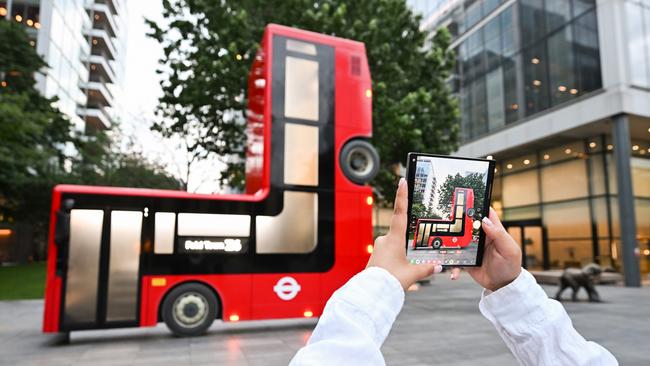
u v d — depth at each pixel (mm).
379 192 16016
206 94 14359
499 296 981
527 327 949
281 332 9008
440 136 14977
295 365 706
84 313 7688
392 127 13406
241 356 6938
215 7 13852
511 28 24344
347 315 747
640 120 19312
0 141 17391
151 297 8078
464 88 28109
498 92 25125
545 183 24203
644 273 20781
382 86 13305
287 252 8992
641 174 21766
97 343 7977
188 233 8422
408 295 15781
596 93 19125
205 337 8453
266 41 9711
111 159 30297
